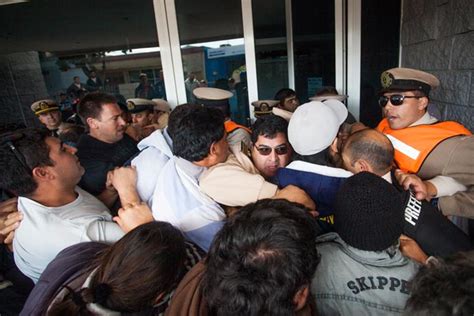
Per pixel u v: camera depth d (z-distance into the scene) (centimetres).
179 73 277
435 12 190
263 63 281
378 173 84
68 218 92
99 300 59
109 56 287
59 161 94
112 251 67
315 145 87
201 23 269
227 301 48
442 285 40
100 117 142
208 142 92
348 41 258
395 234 61
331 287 64
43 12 271
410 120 116
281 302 47
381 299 60
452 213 97
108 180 121
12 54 288
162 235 68
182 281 65
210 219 90
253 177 90
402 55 251
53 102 242
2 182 87
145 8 268
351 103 268
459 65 164
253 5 263
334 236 73
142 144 119
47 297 70
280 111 136
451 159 103
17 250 93
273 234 49
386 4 248
